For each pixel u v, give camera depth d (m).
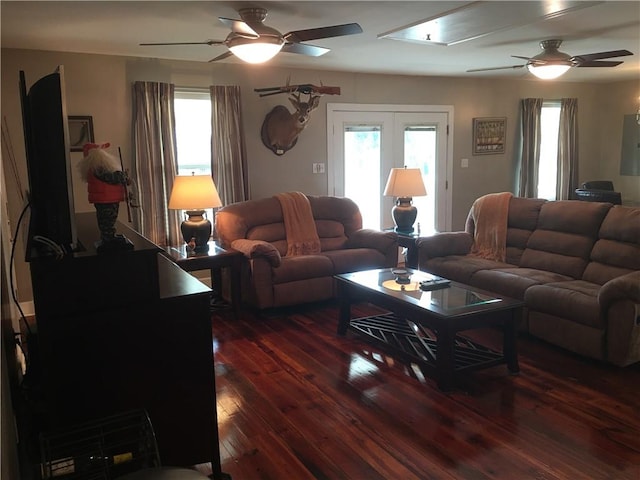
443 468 2.40
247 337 4.17
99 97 4.89
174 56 5.03
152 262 2.04
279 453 2.55
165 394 2.15
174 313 2.11
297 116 5.38
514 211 4.89
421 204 7.10
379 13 3.58
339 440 2.66
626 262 3.85
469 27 3.94
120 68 4.95
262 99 5.73
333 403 3.04
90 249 2.04
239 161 5.51
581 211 4.30
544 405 2.98
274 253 4.56
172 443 2.19
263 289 4.57
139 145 5.00
